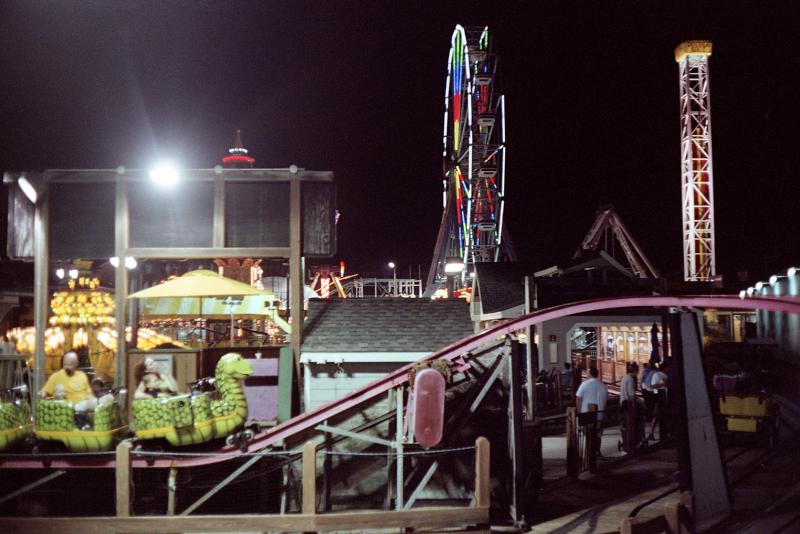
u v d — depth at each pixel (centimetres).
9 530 785
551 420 1959
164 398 880
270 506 991
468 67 4459
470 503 990
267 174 1103
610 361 3109
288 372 1046
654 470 1264
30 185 1085
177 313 1402
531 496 1043
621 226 4981
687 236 5141
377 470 1004
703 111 5225
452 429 970
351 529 793
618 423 1922
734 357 2878
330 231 1117
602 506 1018
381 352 1045
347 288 5784
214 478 970
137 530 787
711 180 5147
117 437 899
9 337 1562
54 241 1095
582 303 865
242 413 908
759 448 1459
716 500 884
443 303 1221
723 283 4803
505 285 2841
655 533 664
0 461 865
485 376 1004
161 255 1091
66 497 950
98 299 1350
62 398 906
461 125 4797
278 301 1421
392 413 986
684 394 880
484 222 4516
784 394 2220
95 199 1103
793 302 709
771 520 870
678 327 895
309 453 794
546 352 2464
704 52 5178
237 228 1107
